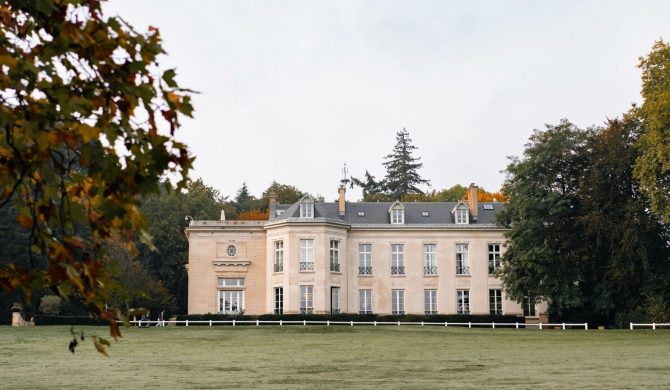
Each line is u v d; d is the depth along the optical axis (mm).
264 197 114500
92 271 4684
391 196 120000
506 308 67750
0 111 4168
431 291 68188
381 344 35562
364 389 16172
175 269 85938
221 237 67188
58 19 4551
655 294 56094
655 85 51531
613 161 57531
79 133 4430
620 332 48531
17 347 32219
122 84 4621
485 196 102375
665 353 28094
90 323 55875
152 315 68438
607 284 58844
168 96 4680
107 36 4609
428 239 68688
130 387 16875
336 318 62312
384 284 68062
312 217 66125
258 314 66125
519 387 16406
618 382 17391
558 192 61406
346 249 67750
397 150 122938
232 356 27547
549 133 61844
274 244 66625
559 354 28188
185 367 22422
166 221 84125
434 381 17969
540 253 58281
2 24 4633
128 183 4598
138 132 4715
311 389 16203
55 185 4508
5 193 4578
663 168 48812
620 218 57875
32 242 4773
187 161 4715
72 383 17812
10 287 4746
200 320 61531
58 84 4535
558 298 59094
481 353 29109
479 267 68312
